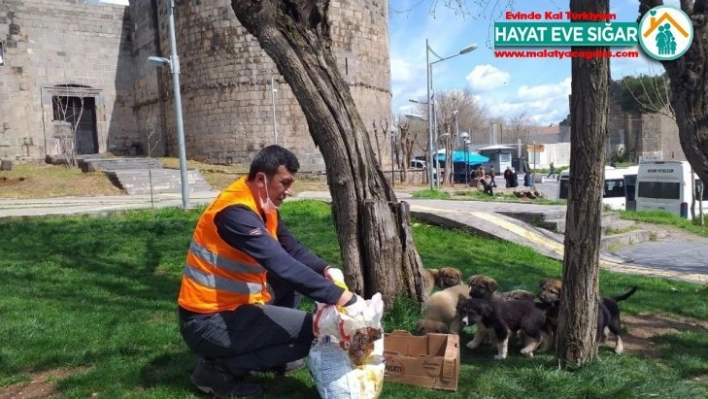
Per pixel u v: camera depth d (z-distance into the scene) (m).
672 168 21.98
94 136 35.56
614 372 4.48
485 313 4.82
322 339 3.72
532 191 28.66
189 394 3.99
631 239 14.52
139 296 7.01
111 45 35.47
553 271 9.92
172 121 32.34
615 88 55.72
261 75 28.61
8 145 31.88
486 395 4.02
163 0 32.00
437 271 6.61
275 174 3.86
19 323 5.71
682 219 17.97
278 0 5.64
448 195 23.30
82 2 34.44
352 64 29.94
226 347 3.81
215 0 28.91
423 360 4.18
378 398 3.92
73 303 6.59
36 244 10.06
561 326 4.67
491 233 11.96
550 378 4.31
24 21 32.47
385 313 5.82
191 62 30.11
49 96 33.38
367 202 5.85
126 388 4.14
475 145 76.56
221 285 3.82
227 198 3.81
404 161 33.50
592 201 4.45
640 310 7.20
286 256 3.67
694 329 6.53
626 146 55.84
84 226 11.66
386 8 33.28
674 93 7.22
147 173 23.66
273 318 3.85
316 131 5.82
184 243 10.16
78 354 4.82
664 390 4.23
